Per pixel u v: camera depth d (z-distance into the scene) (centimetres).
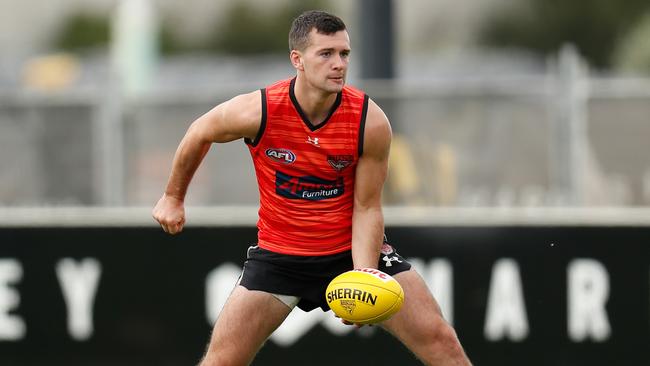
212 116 2138
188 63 9881
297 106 2083
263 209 2219
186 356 3312
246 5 13375
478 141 3488
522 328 3234
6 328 3350
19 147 3641
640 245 3203
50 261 3338
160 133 3619
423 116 3506
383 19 3959
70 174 3628
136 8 6244
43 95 3634
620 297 3212
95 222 3331
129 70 6144
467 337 3244
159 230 3319
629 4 11788
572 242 3219
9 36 13350
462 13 12694
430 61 9762
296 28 2052
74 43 13388
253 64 9306
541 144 3481
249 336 2217
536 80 3678
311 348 3278
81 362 3338
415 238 3253
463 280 3241
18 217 3394
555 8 12144
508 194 3478
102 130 3622
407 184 3494
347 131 2094
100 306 3331
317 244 2195
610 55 11794
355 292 2066
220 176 3612
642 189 3441
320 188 2159
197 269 3309
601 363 3222
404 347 3256
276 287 2217
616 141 3456
